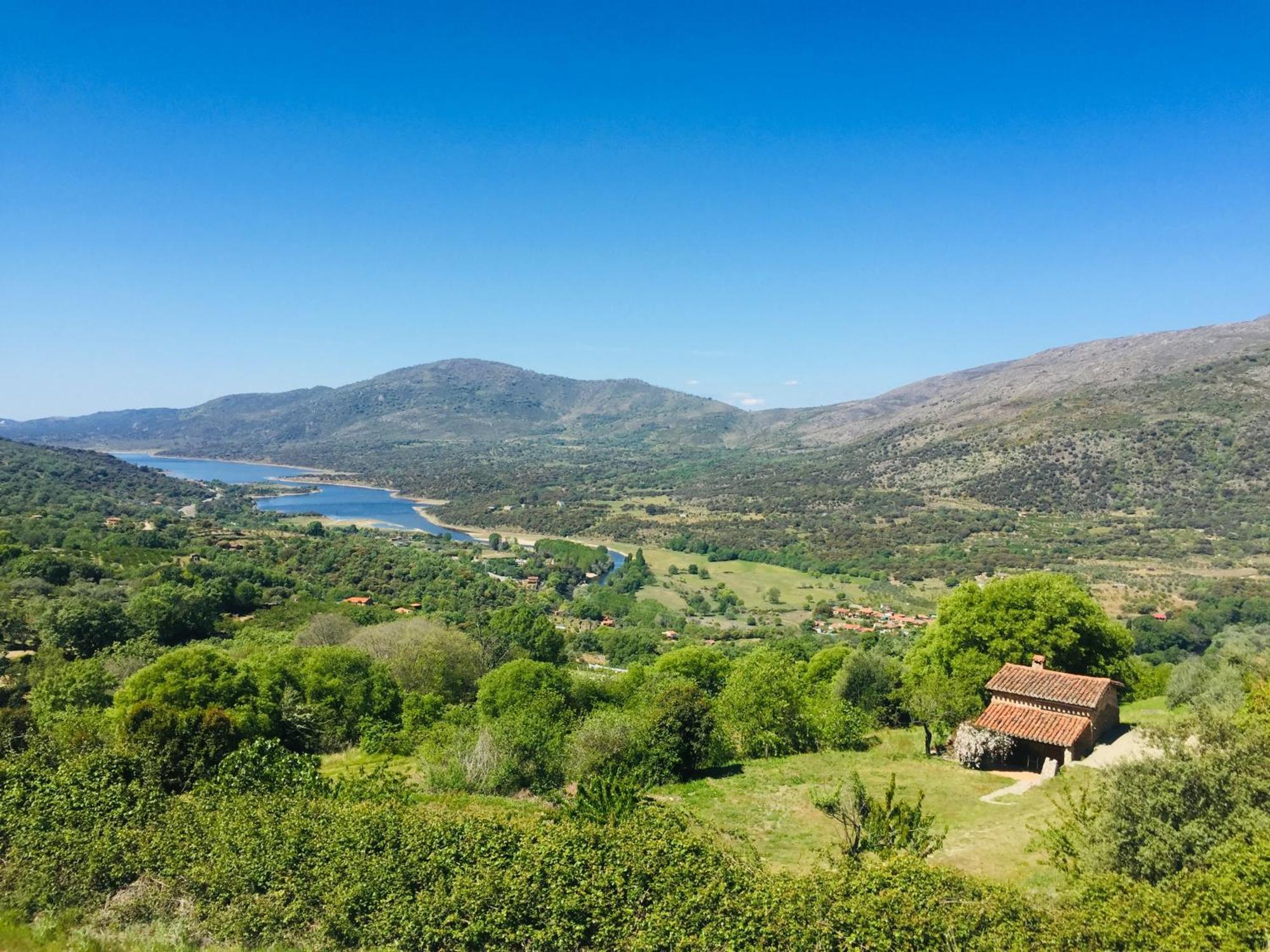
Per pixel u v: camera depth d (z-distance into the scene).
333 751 38.97
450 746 28.77
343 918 13.31
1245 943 10.21
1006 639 34.22
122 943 12.91
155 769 22.78
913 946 11.09
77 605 67.94
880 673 38.19
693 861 13.88
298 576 119.62
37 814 17.00
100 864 14.91
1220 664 34.97
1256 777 13.38
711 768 30.00
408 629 63.34
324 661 44.50
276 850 15.12
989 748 28.03
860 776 27.41
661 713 29.00
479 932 12.69
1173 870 12.68
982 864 18.12
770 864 18.98
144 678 34.69
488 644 72.31
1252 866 11.26
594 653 102.06
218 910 13.94
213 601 89.31
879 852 15.01
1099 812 14.59
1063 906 12.24
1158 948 10.26
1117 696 31.77
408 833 15.19
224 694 34.69
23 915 13.86
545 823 16.09
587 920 12.85
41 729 30.88
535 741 27.41
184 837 15.99
